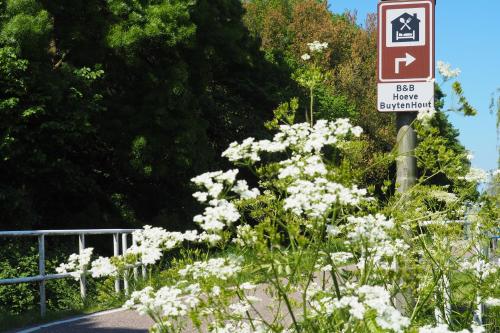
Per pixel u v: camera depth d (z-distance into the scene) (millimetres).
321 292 3904
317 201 3422
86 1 20328
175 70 20922
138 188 22938
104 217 20656
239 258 3678
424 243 4988
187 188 23438
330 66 44656
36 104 17156
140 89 21281
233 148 3816
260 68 29891
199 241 4062
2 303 10227
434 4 6367
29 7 17781
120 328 8094
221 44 25000
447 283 5035
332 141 3871
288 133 3967
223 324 3826
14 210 16844
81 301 10273
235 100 28750
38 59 17672
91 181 19625
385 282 4402
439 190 5438
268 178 3961
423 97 6348
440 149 5176
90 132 19281
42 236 9391
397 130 6406
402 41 6414
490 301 4719
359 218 3807
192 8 22547
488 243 5504
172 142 20797
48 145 17859
